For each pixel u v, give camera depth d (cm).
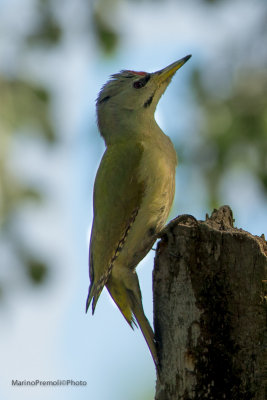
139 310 1164
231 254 957
